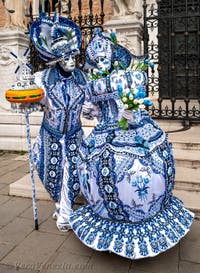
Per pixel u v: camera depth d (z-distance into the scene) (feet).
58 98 11.66
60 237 11.66
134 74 9.86
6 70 24.20
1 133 24.62
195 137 18.26
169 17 20.08
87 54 11.00
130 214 9.53
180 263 10.03
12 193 15.55
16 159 22.49
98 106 10.81
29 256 10.47
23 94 11.01
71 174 12.01
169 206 10.33
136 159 9.32
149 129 10.02
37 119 23.47
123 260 10.21
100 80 10.21
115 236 9.54
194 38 27.81
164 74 24.56
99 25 22.41
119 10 22.20
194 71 28.02
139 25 21.54
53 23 11.62
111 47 10.53
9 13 24.56
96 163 9.71
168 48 21.48
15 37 23.67
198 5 22.66
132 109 9.36
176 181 14.57
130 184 9.25
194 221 12.62
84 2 35.55
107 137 9.86
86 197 10.27
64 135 12.12
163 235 9.42
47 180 12.41
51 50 11.64
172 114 21.03
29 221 12.89
